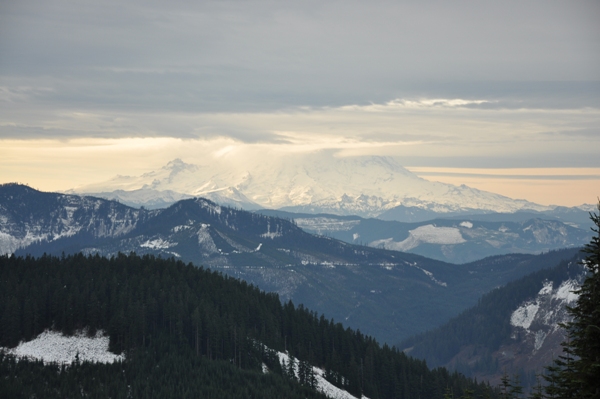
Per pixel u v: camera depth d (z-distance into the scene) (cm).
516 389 12938
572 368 8356
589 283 8331
